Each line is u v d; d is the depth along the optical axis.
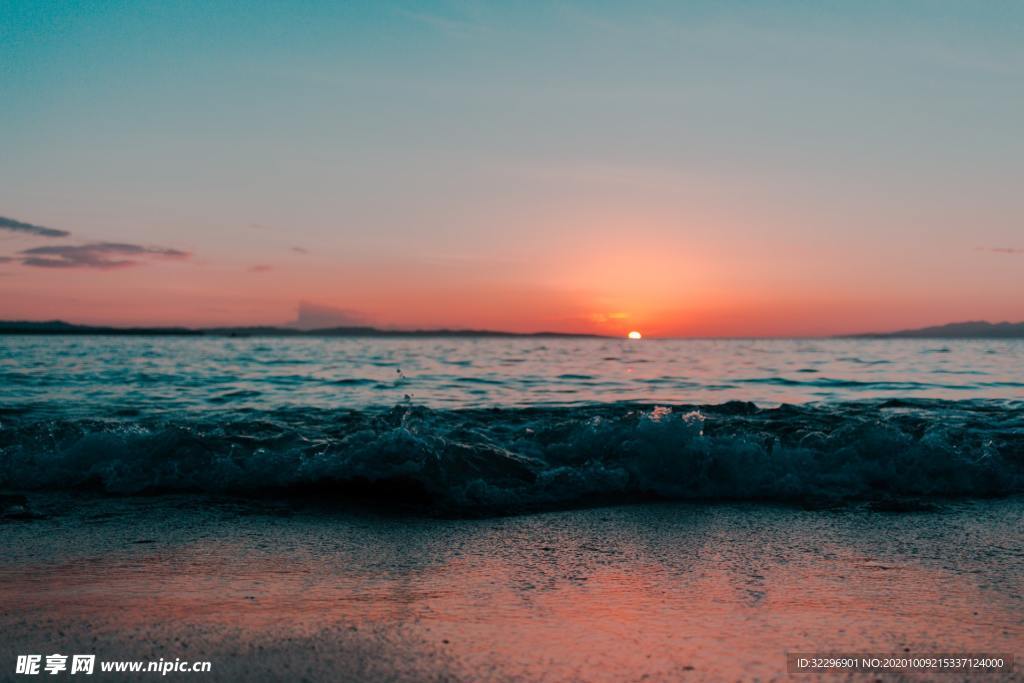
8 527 4.46
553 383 18.17
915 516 4.82
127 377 18.22
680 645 2.75
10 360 26.78
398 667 2.55
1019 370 23.28
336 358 33.38
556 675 2.49
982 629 2.93
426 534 4.40
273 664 2.56
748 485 5.48
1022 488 5.55
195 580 3.52
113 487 5.45
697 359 34.50
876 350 50.75
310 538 4.29
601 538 4.32
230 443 6.17
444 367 26.12
